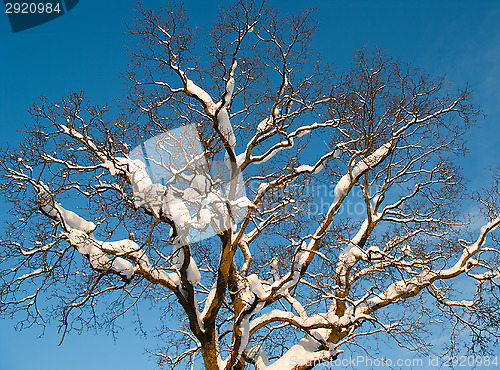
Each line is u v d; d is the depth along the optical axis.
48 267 11.70
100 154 12.19
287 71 12.80
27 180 11.49
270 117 13.02
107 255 11.68
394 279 13.08
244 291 12.91
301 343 13.61
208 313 12.80
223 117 12.07
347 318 12.01
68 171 11.55
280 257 11.82
